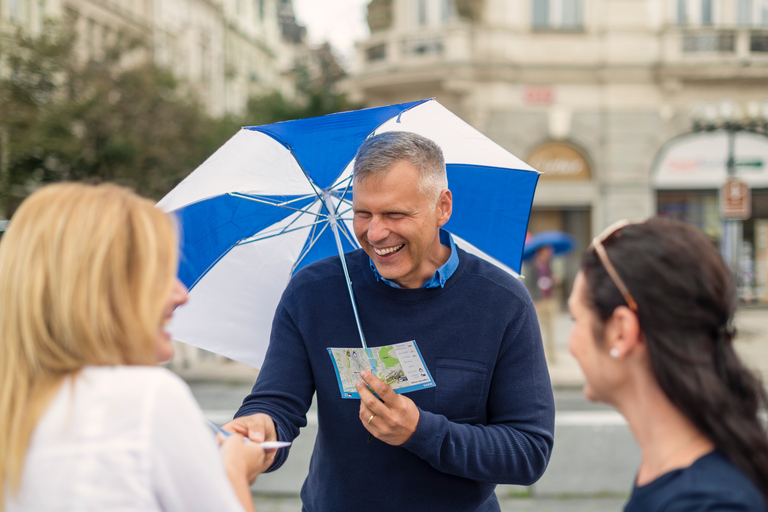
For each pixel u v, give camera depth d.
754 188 14.45
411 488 1.69
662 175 14.39
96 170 12.66
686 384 0.98
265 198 1.99
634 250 1.04
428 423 1.55
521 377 1.75
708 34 13.86
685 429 1.03
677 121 14.16
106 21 20.59
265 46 42.31
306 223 2.10
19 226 1.09
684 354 0.99
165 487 1.03
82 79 12.98
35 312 1.04
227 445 1.28
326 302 1.81
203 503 1.05
